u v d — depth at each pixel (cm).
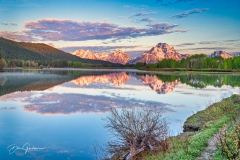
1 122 1816
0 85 4750
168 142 1141
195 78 7475
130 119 1128
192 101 2841
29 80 6134
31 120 1888
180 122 1778
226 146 738
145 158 1001
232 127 1071
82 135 1479
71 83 5353
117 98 3092
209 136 1041
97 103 2691
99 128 1622
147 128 1109
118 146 1123
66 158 1127
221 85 5053
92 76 8256
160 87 4588
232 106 1562
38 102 2764
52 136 1468
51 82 5578
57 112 2188
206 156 832
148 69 16900
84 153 1188
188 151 889
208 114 1694
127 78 7325
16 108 2386
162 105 2547
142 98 3100
